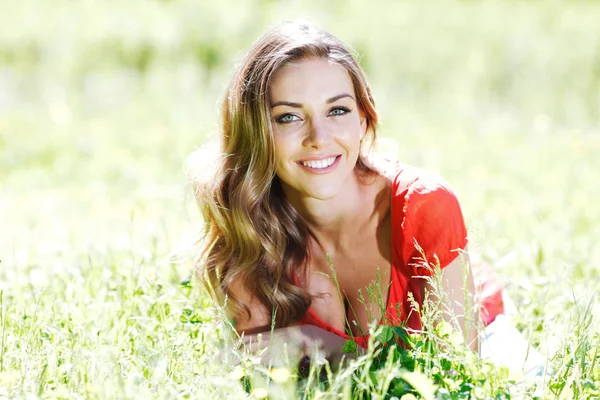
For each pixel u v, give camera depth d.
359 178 3.95
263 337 3.83
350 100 3.68
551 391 3.23
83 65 17.00
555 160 10.25
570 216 7.05
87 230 7.14
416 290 3.91
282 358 3.60
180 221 6.75
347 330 4.06
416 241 3.67
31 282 4.62
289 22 3.76
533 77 15.94
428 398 2.90
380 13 18.89
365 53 16.92
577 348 3.30
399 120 13.56
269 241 3.90
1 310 3.74
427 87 16.03
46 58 17.20
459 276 3.76
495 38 17.39
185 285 4.29
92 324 3.90
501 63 16.47
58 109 14.58
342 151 3.70
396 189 3.81
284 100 3.63
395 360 3.28
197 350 3.72
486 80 16.11
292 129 3.68
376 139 4.04
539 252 4.86
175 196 8.45
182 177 8.40
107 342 3.46
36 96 15.62
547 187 8.62
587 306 3.52
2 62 17.08
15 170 10.51
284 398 3.09
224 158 3.88
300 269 4.04
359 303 4.04
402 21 18.34
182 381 3.32
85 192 9.20
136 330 3.82
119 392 3.06
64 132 12.73
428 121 13.63
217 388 3.13
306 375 3.74
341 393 3.14
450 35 17.67
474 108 14.85
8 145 11.73
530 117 14.42
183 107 14.59
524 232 6.36
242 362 3.35
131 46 17.52
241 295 3.99
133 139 12.28
